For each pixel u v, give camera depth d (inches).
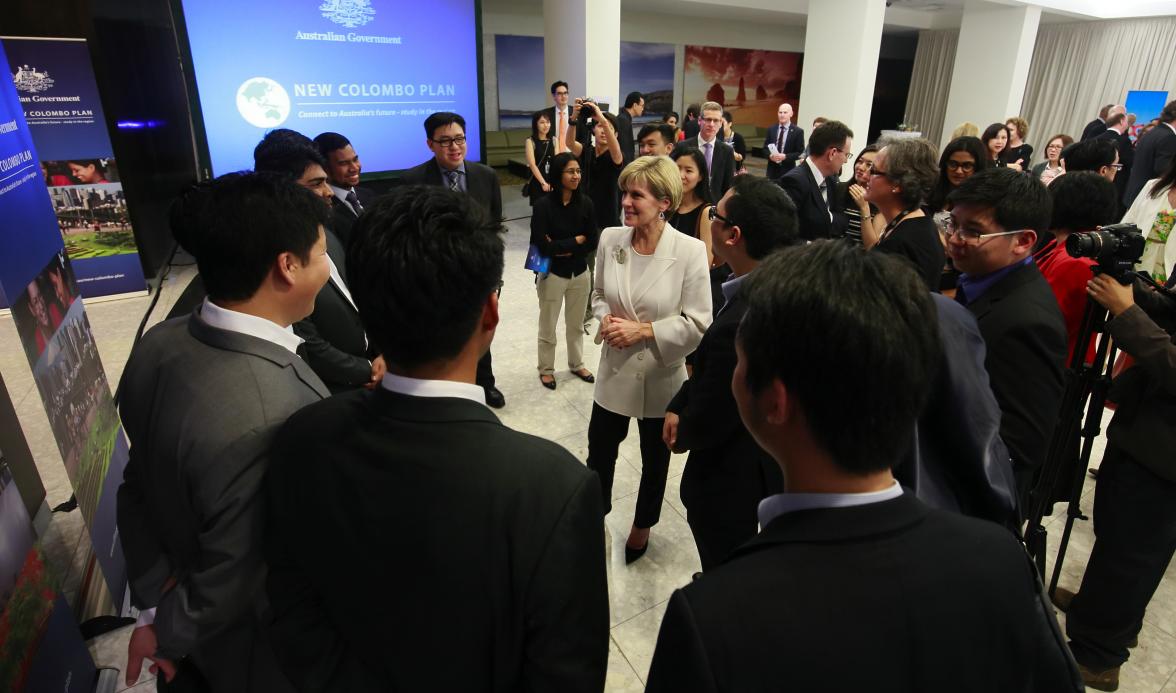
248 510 30.7
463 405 25.0
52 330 66.4
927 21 457.7
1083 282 62.2
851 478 20.0
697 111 296.0
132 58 192.1
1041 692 22.0
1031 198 48.1
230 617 32.4
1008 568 20.6
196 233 31.9
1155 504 55.5
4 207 60.4
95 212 164.2
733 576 19.0
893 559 19.1
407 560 23.9
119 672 62.2
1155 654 65.8
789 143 245.1
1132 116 259.0
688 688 17.8
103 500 71.8
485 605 24.0
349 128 202.1
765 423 21.4
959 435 31.8
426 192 25.3
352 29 193.9
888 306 18.7
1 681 45.3
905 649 18.6
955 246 52.1
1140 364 51.5
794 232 52.0
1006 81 346.0
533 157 212.8
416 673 25.4
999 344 46.9
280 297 34.4
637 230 71.4
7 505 50.8
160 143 215.8
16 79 146.4
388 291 23.7
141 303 170.9
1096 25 398.6
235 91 179.8
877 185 74.7
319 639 28.0
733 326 45.8
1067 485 63.5
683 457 103.2
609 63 226.8
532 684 24.6
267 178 33.7
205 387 31.6
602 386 75.5
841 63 279.3
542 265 114.3
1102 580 59.3
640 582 75.8
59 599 55.5
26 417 110.0
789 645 17.9
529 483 23.9
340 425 26.0
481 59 221.3
